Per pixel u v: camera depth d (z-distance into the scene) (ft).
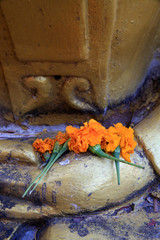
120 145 1.89
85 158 1.93
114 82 2.14
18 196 1.95
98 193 1.88
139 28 1.96
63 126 2.37
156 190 2.03
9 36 1.90
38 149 2.02
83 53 1.91
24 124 2.35
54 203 1.90
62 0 1.73
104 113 2.25
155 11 1.98
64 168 1.91
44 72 2.04
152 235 1.83
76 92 2.14
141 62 2.24
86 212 1.93
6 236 1.90
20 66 2.02
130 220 1.93
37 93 2.15
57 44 1.89
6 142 2.07
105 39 1.88
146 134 2.04
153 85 2.40
